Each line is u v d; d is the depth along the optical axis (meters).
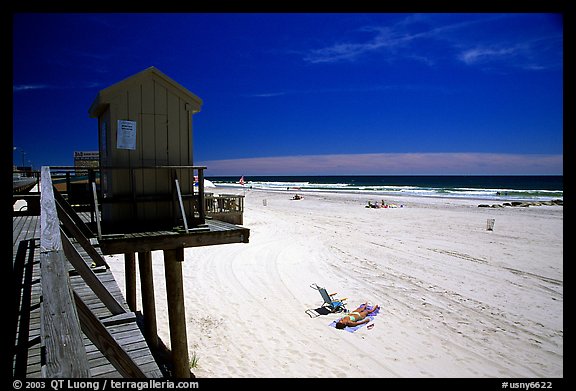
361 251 15.18
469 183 112.06
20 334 2.89
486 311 8.95
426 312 8.84
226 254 13.42
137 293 9.24
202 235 5.45
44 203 3.41
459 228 21.03
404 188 74.56
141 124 5.66
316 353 6.77
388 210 30.61
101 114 6.30
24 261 4.56
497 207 32.00
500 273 12.11
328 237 18.14
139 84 5.63
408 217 26.05
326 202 39.72
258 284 10.38
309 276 11.43
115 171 5.52
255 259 12.99
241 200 14.77
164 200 5.84
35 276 4.06
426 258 14.05
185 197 5.96
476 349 7.10
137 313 8.04
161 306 8.48
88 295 4.26
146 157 5.74
